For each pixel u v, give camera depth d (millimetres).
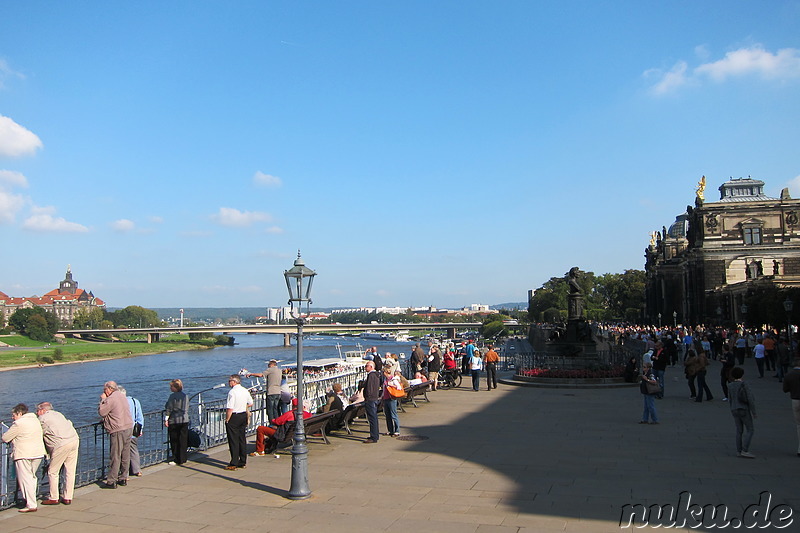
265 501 15836
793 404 19422
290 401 25281
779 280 86062
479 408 31531
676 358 54188
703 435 23172
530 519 13789
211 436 23578
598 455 20109
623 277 194125
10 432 15445
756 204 108062
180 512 15055
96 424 18281
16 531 13875
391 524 13734
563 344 47781
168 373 126562
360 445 22750
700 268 109938
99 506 15711
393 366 31922
